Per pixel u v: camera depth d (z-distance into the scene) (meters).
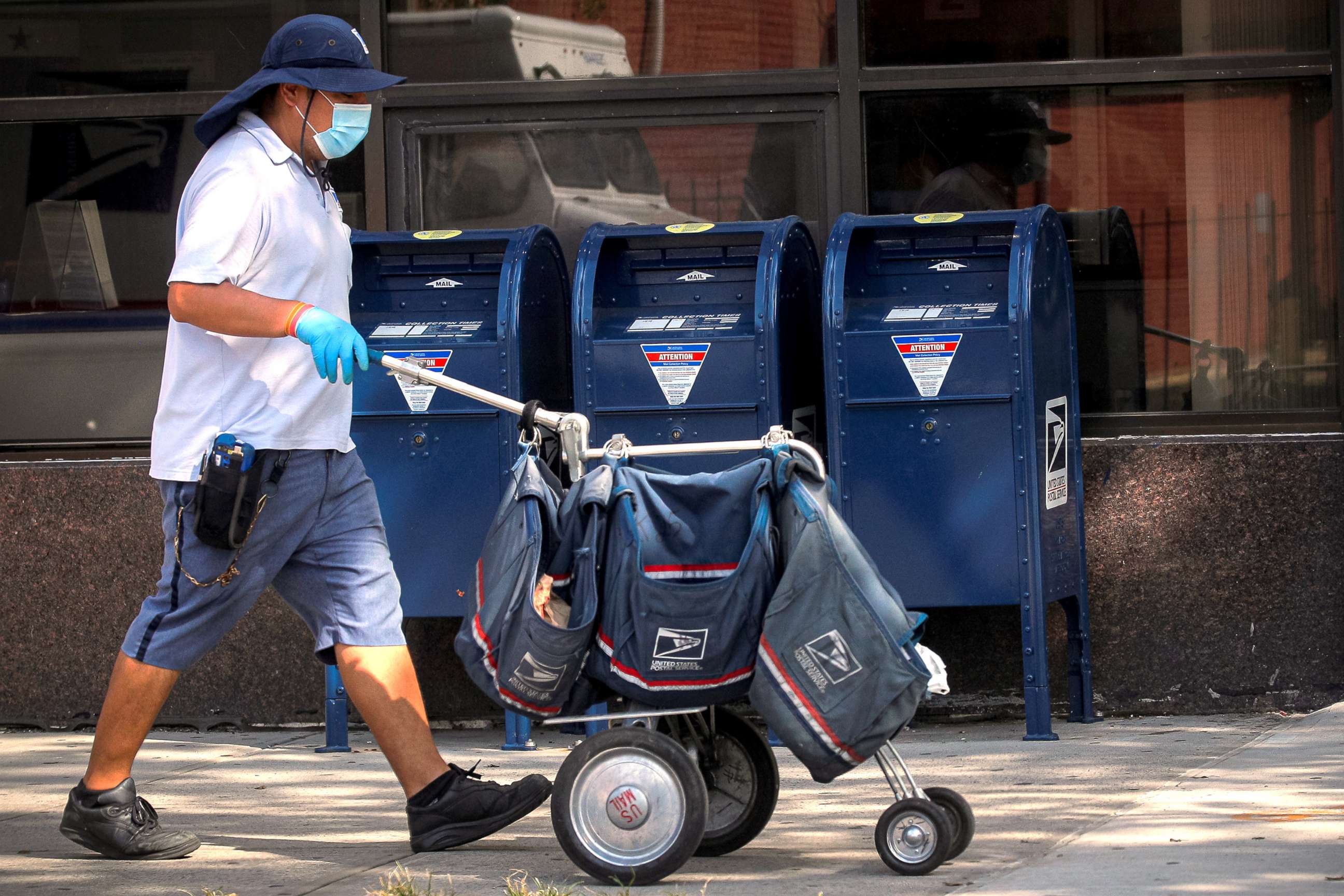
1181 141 23.80
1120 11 23.73
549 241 23.41
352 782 20.48
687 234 22.34
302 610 16.89
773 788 15.55
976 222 21.58
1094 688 23.56
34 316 25.50
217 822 18.16
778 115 24.48
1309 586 23.05
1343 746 19.59
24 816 18.95
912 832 14.41
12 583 25.14
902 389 21.33
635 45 24.75
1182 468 23.31
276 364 16.05
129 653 16.23
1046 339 21.67
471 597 14.95
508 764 21.58
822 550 13.95
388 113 25.16
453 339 22.22
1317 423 23.48
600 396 21.89
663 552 14.52
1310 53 23.31
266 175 15.99
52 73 25.45
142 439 25.38
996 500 21.19
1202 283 23.83
